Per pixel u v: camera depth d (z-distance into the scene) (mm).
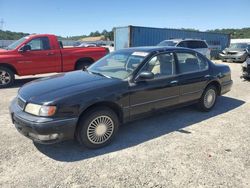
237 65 17938
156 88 4812
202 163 3764
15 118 3914
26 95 3998
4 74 9055
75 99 3805
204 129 5109
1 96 7637
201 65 5922
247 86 9617
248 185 3252
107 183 3252
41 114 3650
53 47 9766
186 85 5414
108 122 4246
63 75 4957
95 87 4109
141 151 4121
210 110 6273
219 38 25891
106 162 3766
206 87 5973
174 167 3641
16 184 3209
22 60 9172
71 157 3904
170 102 5172
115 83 4320
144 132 4914
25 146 4238
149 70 4758
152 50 5031
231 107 6688
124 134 4809
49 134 3643
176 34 22484
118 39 21469
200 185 3230
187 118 5738
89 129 4031
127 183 3254
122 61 4992
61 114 3697
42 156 3920
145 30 20672
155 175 3436
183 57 5496
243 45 20297
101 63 5379
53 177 3367
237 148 4281
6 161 3754
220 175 3461
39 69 9555
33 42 9414
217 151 4156
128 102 4426
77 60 10266
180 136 4742
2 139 4488
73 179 3328
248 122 5562
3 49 9516
